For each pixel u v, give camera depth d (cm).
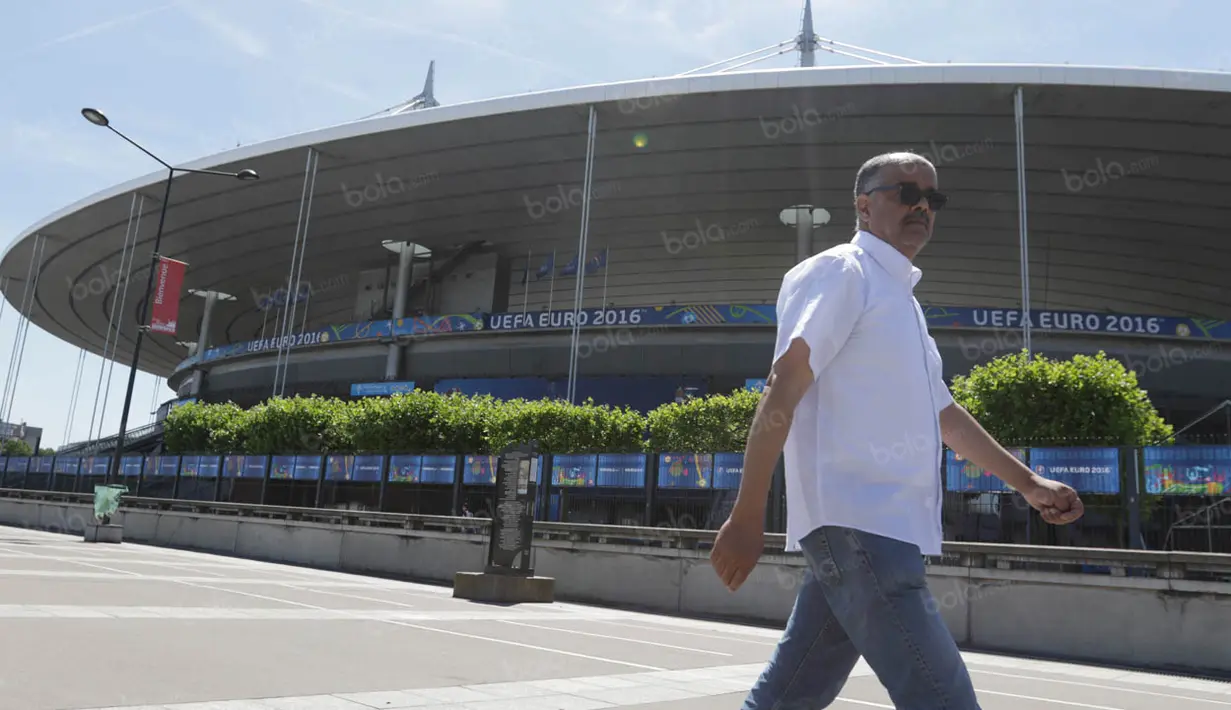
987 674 858
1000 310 3872
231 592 1052
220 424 3569
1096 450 1277
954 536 1361
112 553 1692
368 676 525
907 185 208
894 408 190
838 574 182
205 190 4869
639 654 769
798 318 183
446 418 2638
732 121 3894
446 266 5653
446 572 1842
